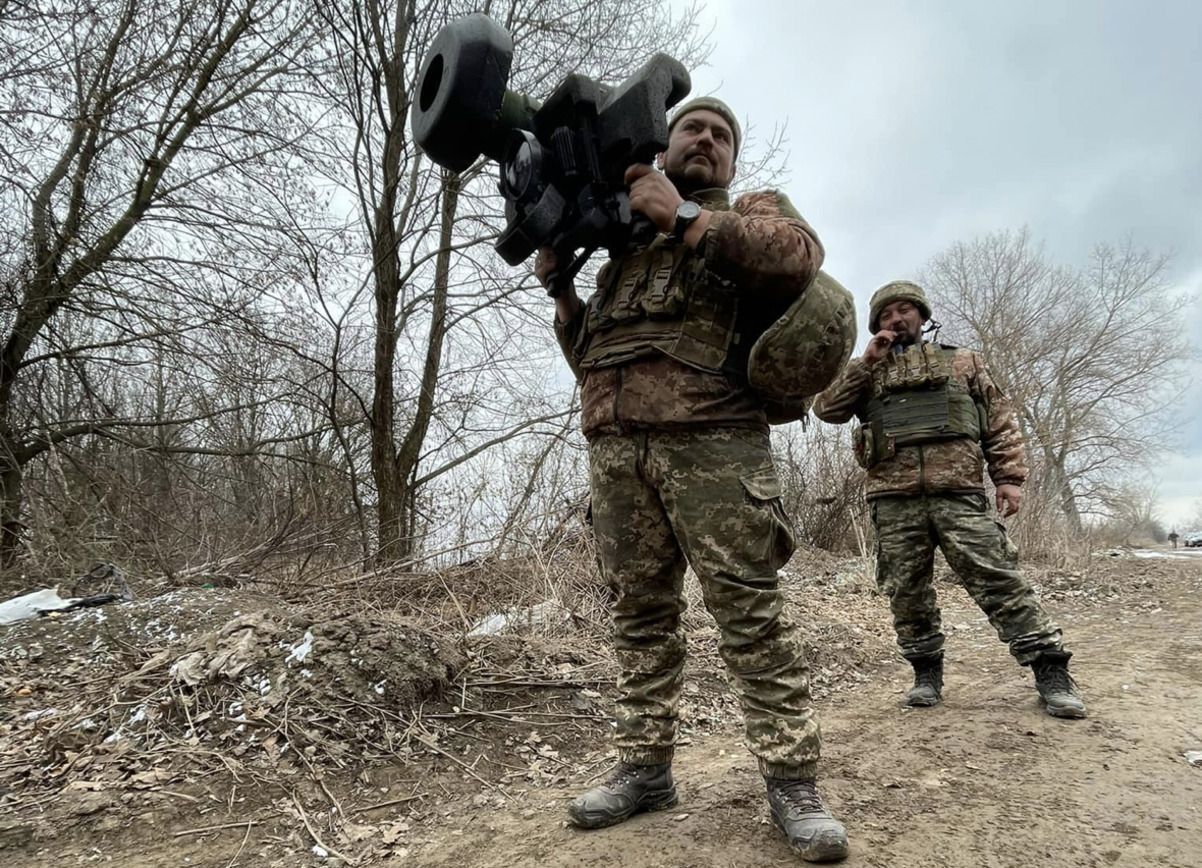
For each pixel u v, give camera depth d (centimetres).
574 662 368
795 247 172
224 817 227
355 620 323
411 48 737
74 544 543
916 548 334
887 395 343
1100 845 188
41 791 242
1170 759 245
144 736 270
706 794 224
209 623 389
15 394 718
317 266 737
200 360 739
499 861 193
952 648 468
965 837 193
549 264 211
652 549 203
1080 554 939
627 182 182
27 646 370
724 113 209
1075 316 2261
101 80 708
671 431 189
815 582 720
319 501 706
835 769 248
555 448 725
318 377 779
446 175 780
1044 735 273
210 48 727
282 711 279
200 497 722
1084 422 2214
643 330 192
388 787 248
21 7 633
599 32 815
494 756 275
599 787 211
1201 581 733
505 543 527
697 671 377
